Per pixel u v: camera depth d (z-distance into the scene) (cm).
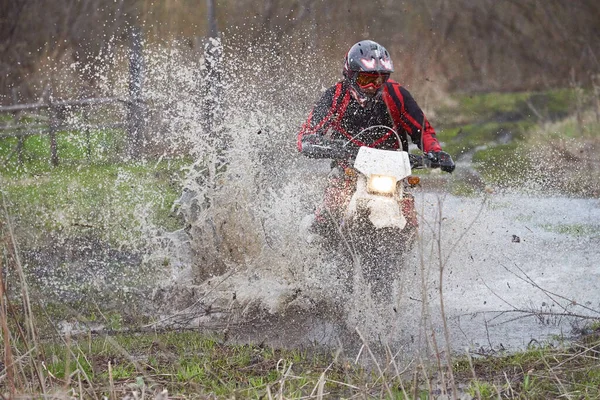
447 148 2734
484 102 3447
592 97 3103
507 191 1916
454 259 1191
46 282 1180
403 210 973
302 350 916
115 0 3109
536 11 4150
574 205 1730
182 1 3106
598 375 803
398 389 785
